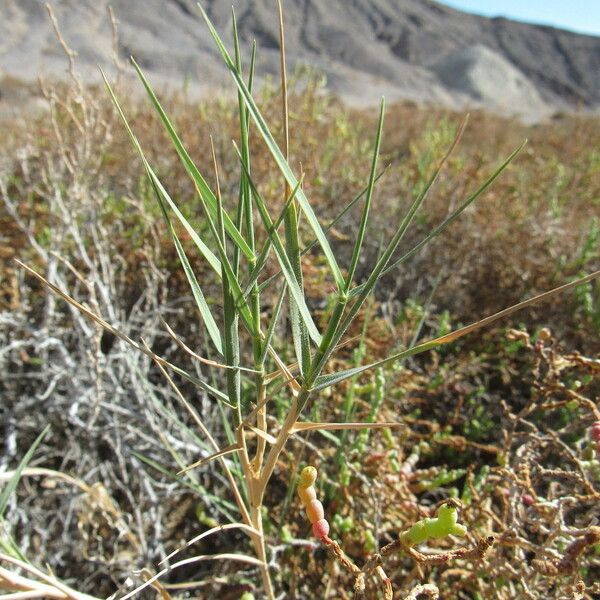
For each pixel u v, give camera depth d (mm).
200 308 131
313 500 137
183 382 362
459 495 293
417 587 132
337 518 221
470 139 1198
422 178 541
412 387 312
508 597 185
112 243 396
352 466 219
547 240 460
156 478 312
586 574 213
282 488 277
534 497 180
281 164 106
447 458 312
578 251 465
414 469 292
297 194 108
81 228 405
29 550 281
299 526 254
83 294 393
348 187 520
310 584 238
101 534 284
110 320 304
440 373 331
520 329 398
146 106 600
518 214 498
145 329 326
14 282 348
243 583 221
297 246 124
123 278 375
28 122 572
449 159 594
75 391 307
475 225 479
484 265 454
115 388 296
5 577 112
